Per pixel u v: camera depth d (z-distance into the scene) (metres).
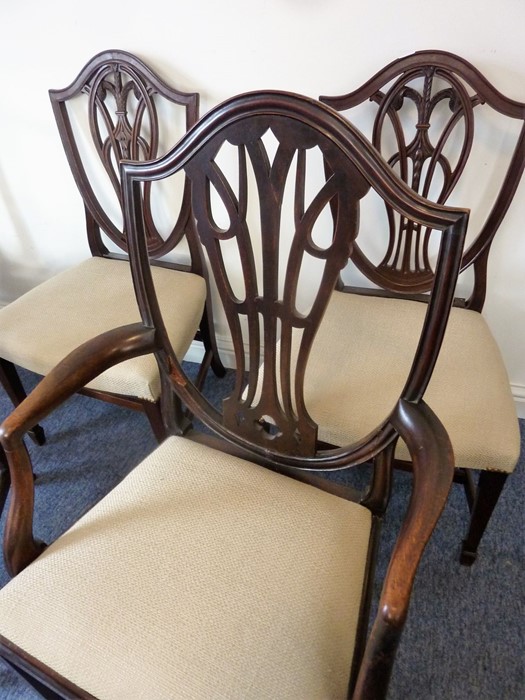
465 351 0.96
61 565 0.63
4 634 0.59
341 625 0.58
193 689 0.52
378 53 0.97
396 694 0.91
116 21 1.06
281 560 0.63
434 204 0.47
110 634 0.57
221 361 1.66
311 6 0.94
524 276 1.18
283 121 0.50
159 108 1.16
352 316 1.06
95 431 1.47
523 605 1.03
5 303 1.79
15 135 1.32
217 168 0.56
